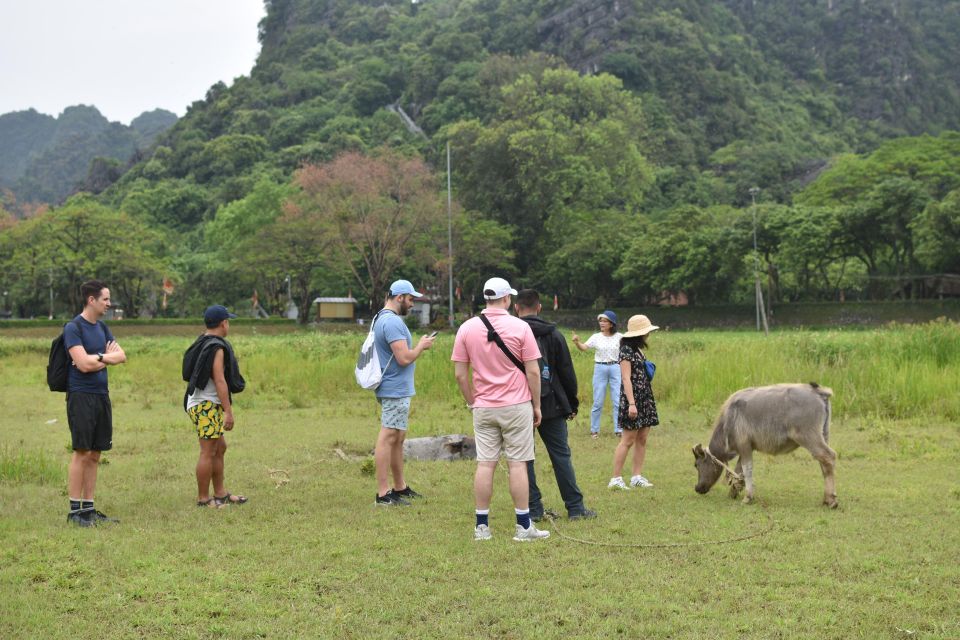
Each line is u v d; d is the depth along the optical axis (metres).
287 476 9.27
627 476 9.27
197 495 8.41
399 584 5.52
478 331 6.64
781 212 54.88
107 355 7.27
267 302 78.06
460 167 78.19
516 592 5.34
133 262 62.19
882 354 16.02
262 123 140.00
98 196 138.88
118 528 7.02
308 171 57.09
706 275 58.16
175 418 14.58
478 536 6.58
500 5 152.88
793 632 4.69
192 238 103.69
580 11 135.50
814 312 53.97
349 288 74.69
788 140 122.88
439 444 10.46
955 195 46.12
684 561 5.96
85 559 6.12
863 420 12.77
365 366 7.88
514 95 86.31
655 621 4.86
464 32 147.88
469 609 5.09
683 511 7.49
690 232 60.31
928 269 51.47
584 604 5.14
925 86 154.50
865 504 7.61
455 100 123.12
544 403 7.21
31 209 93.12
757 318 52.19
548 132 71.88
